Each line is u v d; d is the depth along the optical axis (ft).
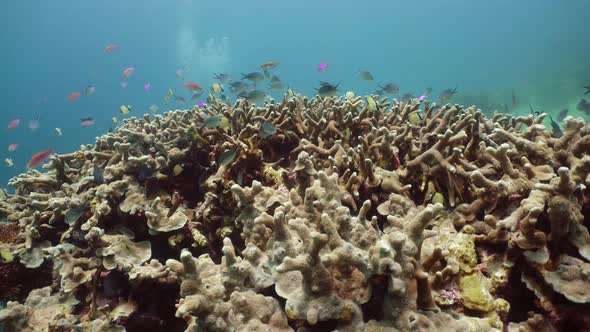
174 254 2.17
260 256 1.53
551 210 1.26
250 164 2.43
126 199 2.20
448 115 2.31
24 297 2.42
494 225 1.48
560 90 16.98
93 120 6.39
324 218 1.32
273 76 4.98
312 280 1.19
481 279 1.36
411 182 2.08
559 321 1.22
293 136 2.70
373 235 1.40
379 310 1.24
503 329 1.26
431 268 1.37
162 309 1.80
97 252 1.90
